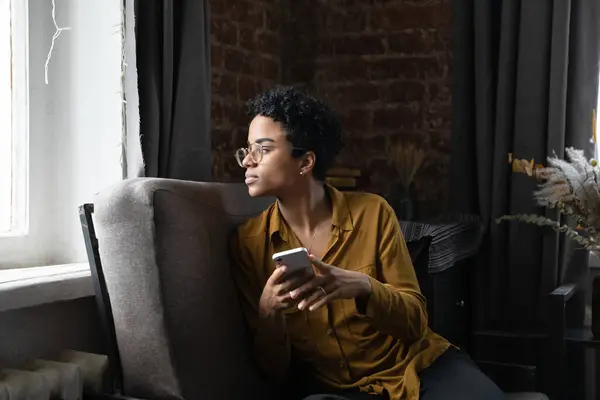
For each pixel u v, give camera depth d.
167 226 1.55
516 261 2.64
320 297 1.54
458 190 2.74
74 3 2.00
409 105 2.96
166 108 2.00
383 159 2.99
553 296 2.32
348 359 1.69
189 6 2.06
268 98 1.71
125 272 1.51
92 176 1.98
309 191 1.73
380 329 1.63
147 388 1.52
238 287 1.75
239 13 2.79
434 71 2.92
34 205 1.94
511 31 2.62
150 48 1.96
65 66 2.01
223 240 1.72
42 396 1.41
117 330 1.53
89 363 1.57
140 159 1.91
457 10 2.71
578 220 2.33
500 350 2.68
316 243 1.73
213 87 2.63
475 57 2.68
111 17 1.95
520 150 2.61
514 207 2.62
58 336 1.67
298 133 1.67
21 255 1.89
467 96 2.72
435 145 2.92
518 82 2.60
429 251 2.15
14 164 1.92
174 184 1.61
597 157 2.68
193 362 1.56
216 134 2.64
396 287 1.70
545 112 2.58
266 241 1.73
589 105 2.57
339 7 3.06
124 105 1.92
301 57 3.10
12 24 1.91
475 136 2.71
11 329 1.54
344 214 1.73
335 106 3.06
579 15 2.55
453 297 2.47
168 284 1.53
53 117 2.00
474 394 1.59
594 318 2.40
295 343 1.72
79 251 2.00
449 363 1.72
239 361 1.69
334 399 1.52
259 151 1.68
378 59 3.00
